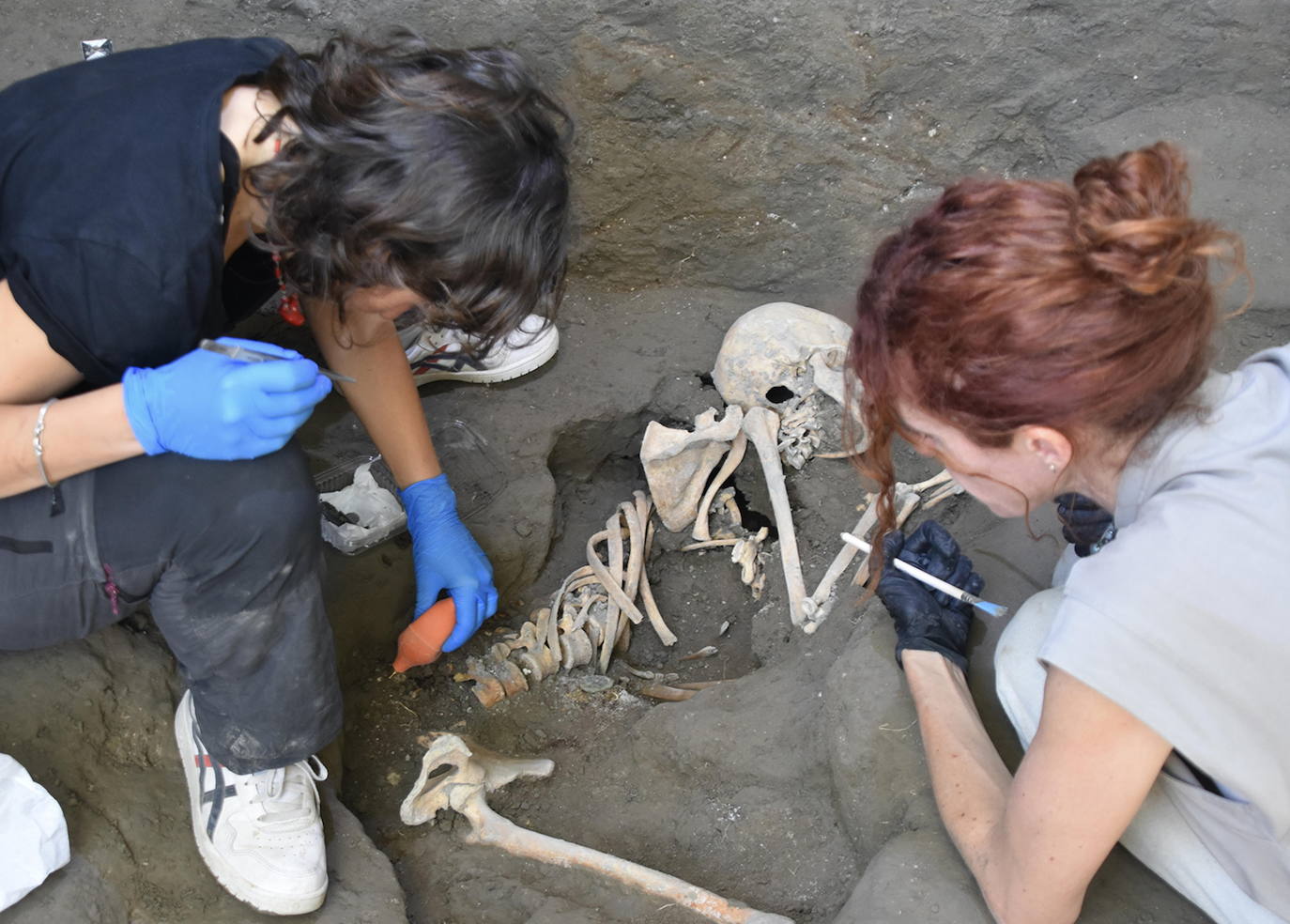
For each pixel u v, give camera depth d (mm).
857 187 3109
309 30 2904
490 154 1336
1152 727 1266
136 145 1443
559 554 3004
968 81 2961
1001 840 1541
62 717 1906
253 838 1828
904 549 2293
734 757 2271
